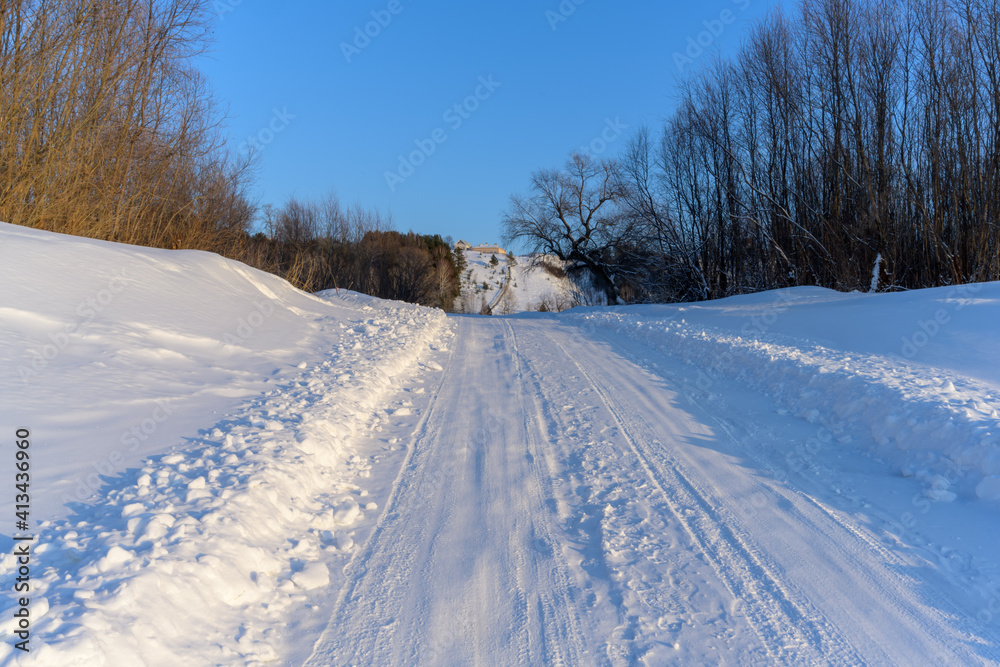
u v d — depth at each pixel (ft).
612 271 133.69
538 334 53.31
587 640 10.78
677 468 19.15
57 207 40.45
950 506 15.60
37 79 39.75
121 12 46.47
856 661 10.24
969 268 67.26
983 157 67.26
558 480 18.28
